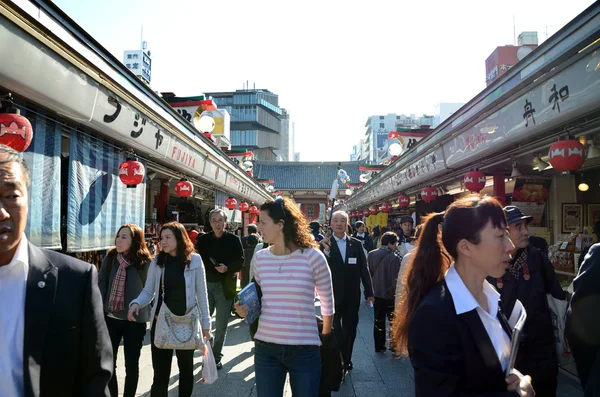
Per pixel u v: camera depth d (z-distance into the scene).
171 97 10.80
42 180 3.90
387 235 5.68
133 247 3.78
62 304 1.43
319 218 40.56
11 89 3.28
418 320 1.50
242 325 7.10
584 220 6.93
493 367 1.42
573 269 6.07
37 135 3.83
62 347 1.41
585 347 1.93
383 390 4.15
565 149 3.89
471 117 5.92
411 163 9.89
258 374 2.62
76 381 1.49
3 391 1.30
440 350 1.43
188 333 3.31
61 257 1.52
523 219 2.79
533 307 2.70
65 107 3.93
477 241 1.51
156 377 3.38
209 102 10.69
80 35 3.87
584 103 3.56
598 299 1.91
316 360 2.61
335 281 4.57
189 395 3.50
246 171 17.03
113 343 3.56
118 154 5.61
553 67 3.92
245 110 59.75
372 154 61.81
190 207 14.36
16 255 1.39
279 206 2.77
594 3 3.20
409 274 1.77
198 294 3.55
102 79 4.40
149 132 5.96
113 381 3.42
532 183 6.54
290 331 2.56
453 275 1.58
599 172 6.76
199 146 8.54
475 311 1.47
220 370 4.78
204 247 5.16
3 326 1.34
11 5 2.94
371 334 6.48
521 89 4.52
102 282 3.72
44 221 3.92
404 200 12.02
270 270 2.72
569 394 3.87
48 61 3.49
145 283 3.62
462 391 1.41
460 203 1.62
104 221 5.21
